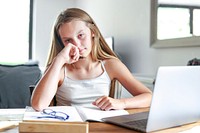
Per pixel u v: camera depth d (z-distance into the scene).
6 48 4.47
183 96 0.76
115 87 1.37
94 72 1.32
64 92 1.25
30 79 2.49
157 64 2.32
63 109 0.97
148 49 2.45
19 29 4.54
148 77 1.92
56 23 1.23
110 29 3.29
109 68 1.36
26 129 0.66
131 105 1.07
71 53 1.16
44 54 4.50
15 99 2.40
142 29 2.54
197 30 1.83
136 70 2.67
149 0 2.40
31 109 0.98
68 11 1.23
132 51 2.74
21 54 4.57
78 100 1.23
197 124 0.83
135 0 2.66
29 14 4.59
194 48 1.88
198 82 0.78
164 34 2.20
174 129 0.77
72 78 1.28
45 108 0.98
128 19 2.81
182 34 1.99
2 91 2.41
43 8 4.48
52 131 0.66
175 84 0.72
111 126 0.79
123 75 1.33
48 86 1.05
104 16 3.48
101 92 1.28
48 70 1.11
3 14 4.43
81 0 4.44
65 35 1.16
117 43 3.08
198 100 0.81
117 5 3.07
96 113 0.93
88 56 1.29
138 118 0.86
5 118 0.92
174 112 0.75
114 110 1.00
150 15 2.37
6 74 2.47
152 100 0.70
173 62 2.11
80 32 1.18
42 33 4.49
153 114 0.71
